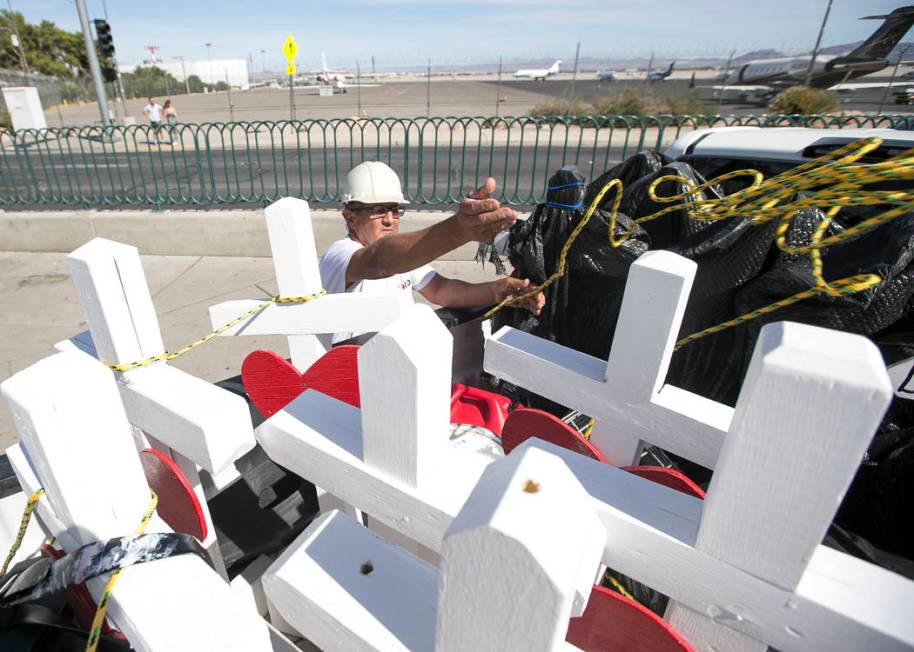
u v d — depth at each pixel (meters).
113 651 0.88
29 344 4.05
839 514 1.32
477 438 1.42
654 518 0.62
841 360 0.43
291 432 0.82
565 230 1.77
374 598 0.65
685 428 0.88
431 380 0.63
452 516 0.67
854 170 0.66
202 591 0.66
